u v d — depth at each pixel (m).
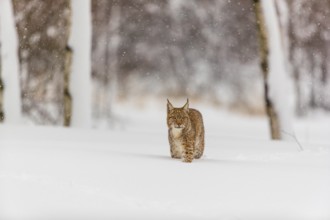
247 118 47.47
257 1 23.69
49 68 31.31
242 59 48.94
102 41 40.75
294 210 9.10
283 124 23.56
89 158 12.95
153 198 9.66
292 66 45.31
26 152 13.59
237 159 14.66
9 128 20.38
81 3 25.27
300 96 46.62
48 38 31.22
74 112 25.41
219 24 48.59
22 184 10.33
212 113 47.31
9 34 24.30
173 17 47.81
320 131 39.00
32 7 30.84
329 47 46.56
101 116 38.47
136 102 46.34
